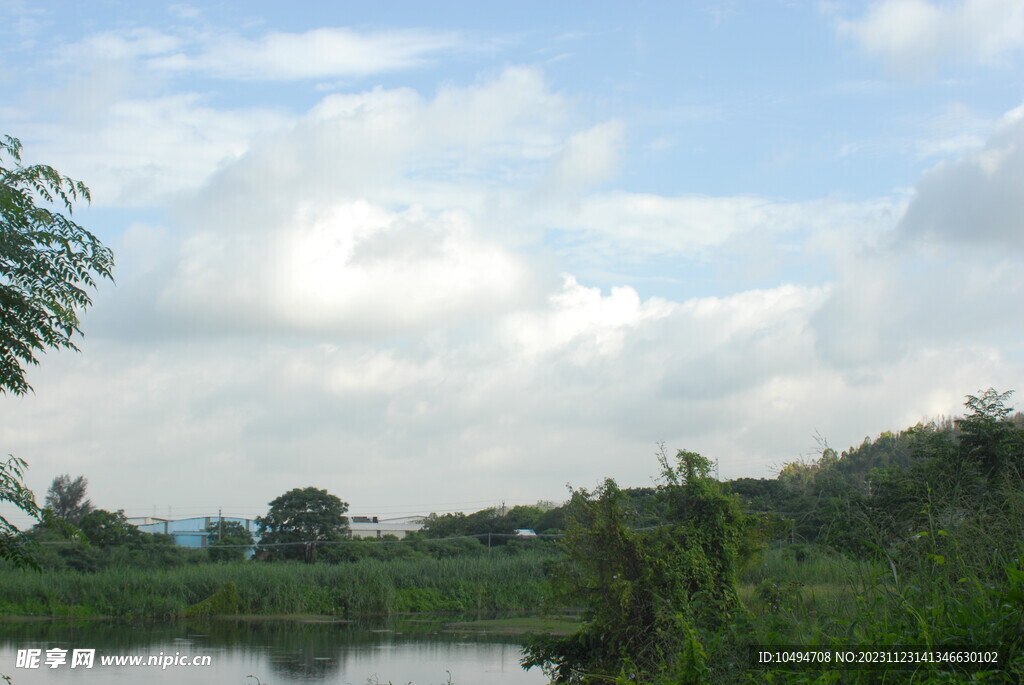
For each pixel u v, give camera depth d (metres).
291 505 52.03
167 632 30.17
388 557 49.72
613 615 12.02
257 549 51.19
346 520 54.00
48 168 11.37
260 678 18.94
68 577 37.22
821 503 11.12
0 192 10.84
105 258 11.68
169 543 47.34
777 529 12.13
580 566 12.97
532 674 19.02
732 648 8.40
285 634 29.53
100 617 35.53
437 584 41.34
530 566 42.66
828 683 6.84
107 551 43.53
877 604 7.82
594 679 11.42
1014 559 7.59
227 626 32.94
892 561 8.24
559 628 26.70
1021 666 6.38
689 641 8.16
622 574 12.17
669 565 11.50
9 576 36.78
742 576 12.23
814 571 10.04
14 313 11.00
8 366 11.12
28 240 11.20
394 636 28.48
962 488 9.45
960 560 7.73
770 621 8.64
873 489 10.33
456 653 23.41
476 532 59.00
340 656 22.84
